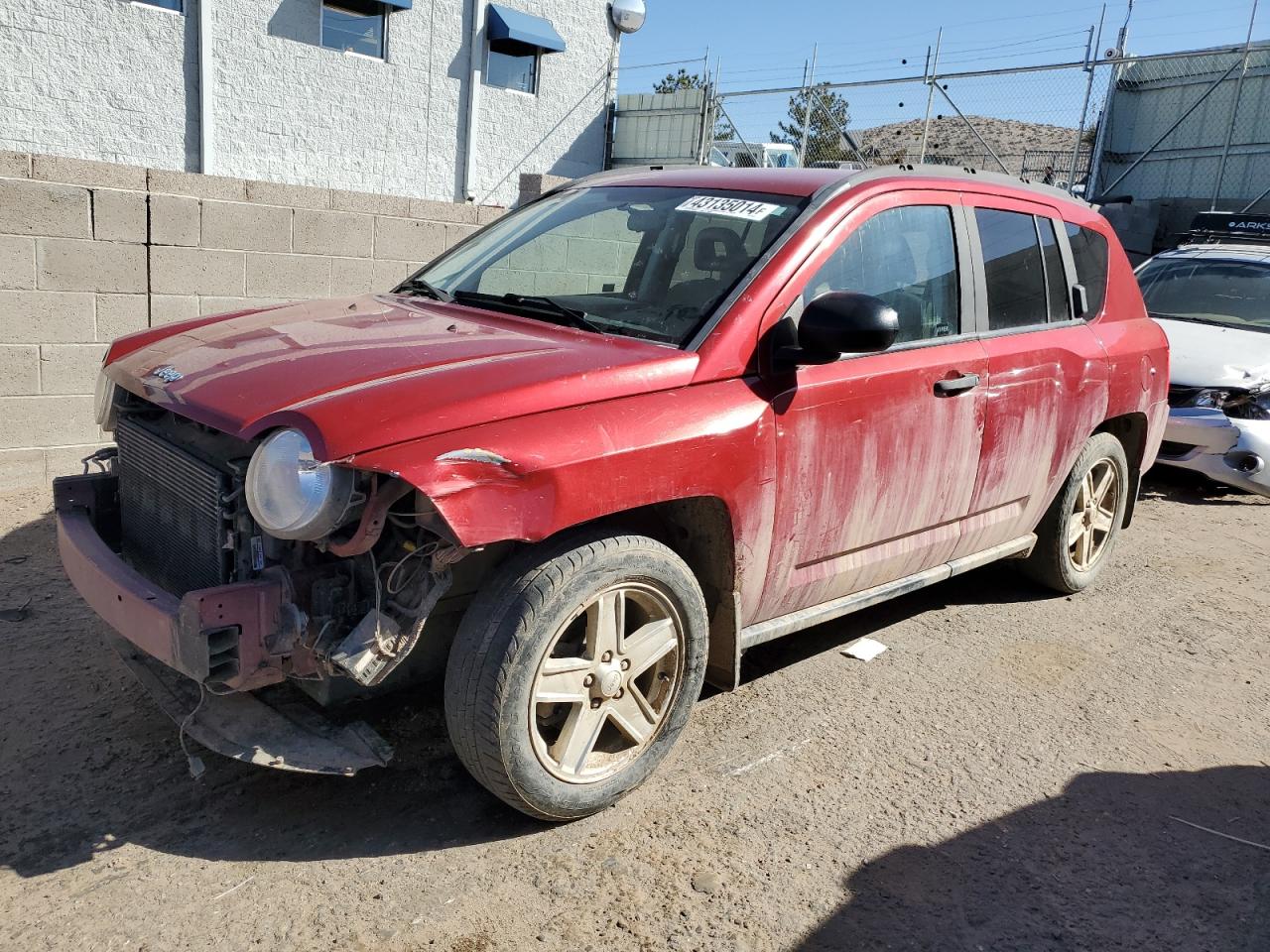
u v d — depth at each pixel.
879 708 3.90
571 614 2.79
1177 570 5.90
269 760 2.69
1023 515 4.56
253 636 2.56
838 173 3.79
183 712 2.89
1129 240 15.07
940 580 4.25
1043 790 3.40
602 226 3.88
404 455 2.48
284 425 2.55
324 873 2.74
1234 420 7.27
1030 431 4.29
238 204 6.10
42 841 2.79
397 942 2.50
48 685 3.61
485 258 4.09
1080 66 13.88
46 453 5.69
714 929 2.62
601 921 2.62
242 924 2.52
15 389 5.51
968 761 3.56
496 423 2.64
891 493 3.68
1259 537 6.74
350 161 17.52
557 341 3.16
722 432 3.03
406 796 3.12
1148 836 3.19
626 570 2.88
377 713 3.54
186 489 2.95
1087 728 3.87
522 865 2.82
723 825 3.07
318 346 3.07
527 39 18.62
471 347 3.04
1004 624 4.85
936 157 15.71
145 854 2.77
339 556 2.69
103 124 14.64
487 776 2.80
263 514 2.51
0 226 5.28
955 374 3.83
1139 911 2.83
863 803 3.24
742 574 3.25
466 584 2.97
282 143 16.55
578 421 2.77
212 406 2.76
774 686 4.02
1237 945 2.72
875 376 3.51
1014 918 2.76
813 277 3.39
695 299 3.33
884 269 3.67
